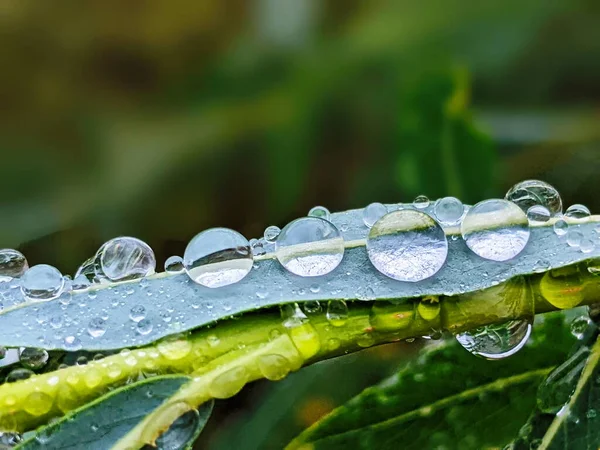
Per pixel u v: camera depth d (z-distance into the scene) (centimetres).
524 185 12
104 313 11
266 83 22
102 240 20
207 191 21
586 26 20
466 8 21
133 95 24
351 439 12
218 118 22
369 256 12
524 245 12
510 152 17
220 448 14
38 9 25
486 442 12
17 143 23
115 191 21
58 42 25
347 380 14
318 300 11
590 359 12
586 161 15
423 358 12
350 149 21
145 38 24
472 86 20
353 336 11
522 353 12
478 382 12
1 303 12
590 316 12
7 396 11
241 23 24
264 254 12
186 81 23
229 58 23
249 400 14
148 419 11
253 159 21
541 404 12
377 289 11
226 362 11
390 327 11
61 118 23
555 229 12
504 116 19
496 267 12
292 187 21
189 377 11
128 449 11
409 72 21
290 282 11
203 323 11
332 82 21
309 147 21
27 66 24
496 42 21
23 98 24
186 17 24
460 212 12
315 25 22
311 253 12
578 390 12
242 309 11
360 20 22
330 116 21
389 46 21
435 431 12
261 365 11
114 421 11
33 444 11
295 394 14
